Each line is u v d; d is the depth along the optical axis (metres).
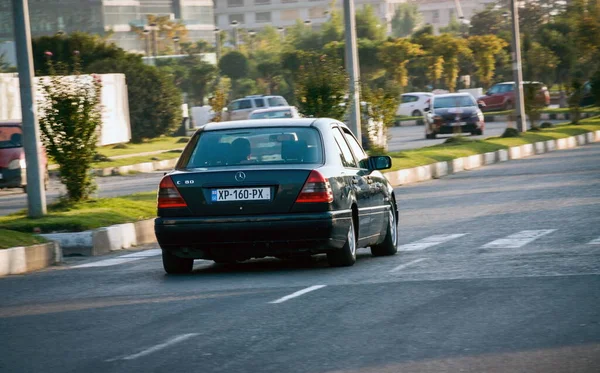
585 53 104.62
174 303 16.86
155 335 14.02
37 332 14.74
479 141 64.25
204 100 153.12
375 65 153.75
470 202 35.88
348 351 12.49
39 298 18.53
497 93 123.50
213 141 20.80
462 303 15.65
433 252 23.17
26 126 29.67
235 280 19.53
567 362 11.52
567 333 13.08
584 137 73.06
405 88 159.25
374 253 23.53
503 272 18.92
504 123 103.94
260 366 11.84
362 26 192.38
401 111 127.38
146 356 12.62
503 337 12.99
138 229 29.67
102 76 79.44
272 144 20.52
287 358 12.22
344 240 20.22
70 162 33.44
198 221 19.69
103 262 24.88
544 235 25.08
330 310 15.48
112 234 28.16
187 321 15.04
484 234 26.20
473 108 81.19
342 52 149.12
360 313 15.12
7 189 53.00
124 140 82.19
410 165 48.97
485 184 43.59
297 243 19.59
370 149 53.12
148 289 18.91
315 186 19.59
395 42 144.88
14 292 19.62
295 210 19.58
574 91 82.50
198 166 20.36
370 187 22.05
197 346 13.12
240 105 107.38
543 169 50.31
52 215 29.97
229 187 19.70
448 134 84.31
